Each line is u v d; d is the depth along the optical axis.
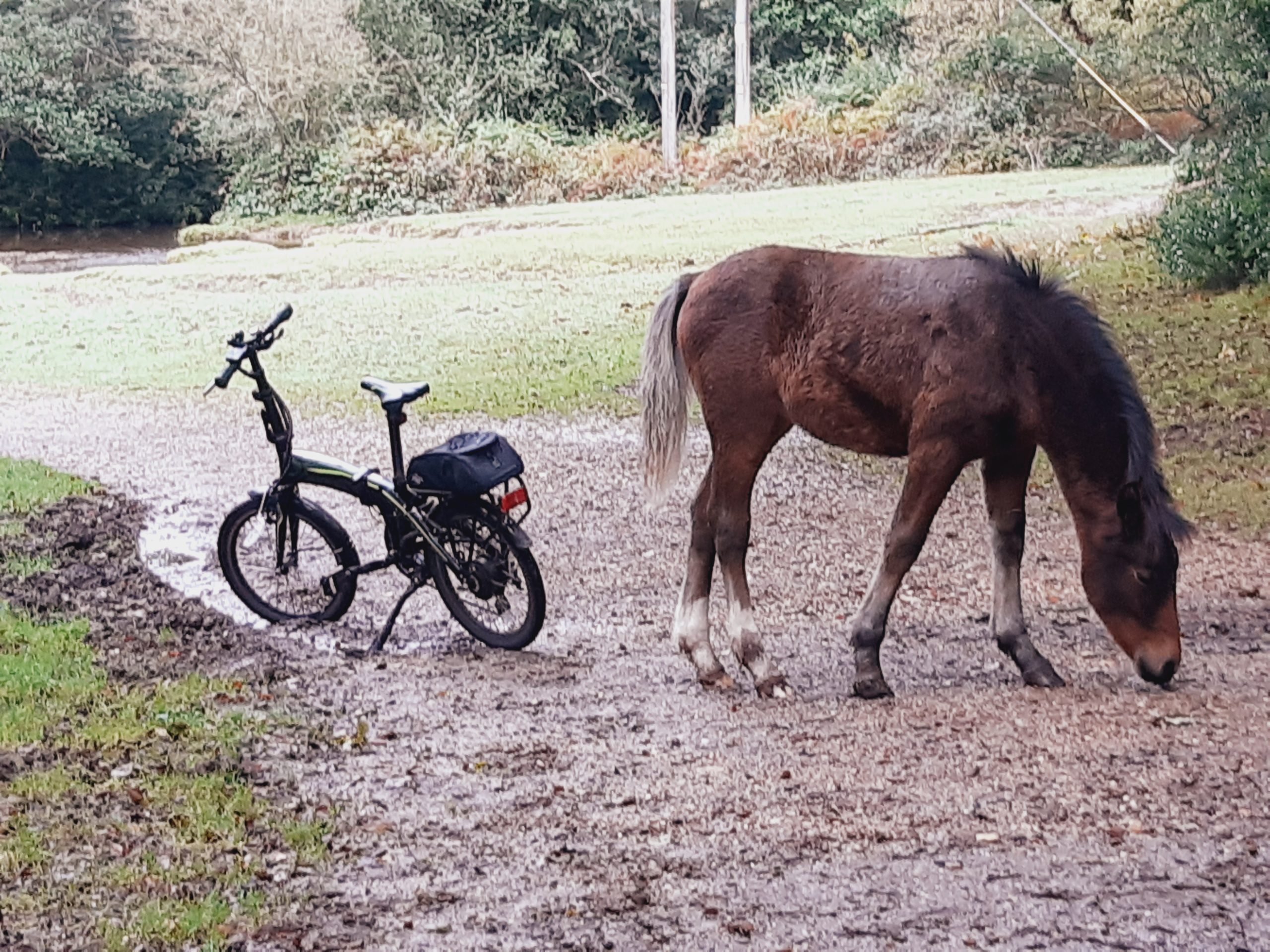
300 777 5.60
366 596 8.27
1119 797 5.09
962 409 6.08
